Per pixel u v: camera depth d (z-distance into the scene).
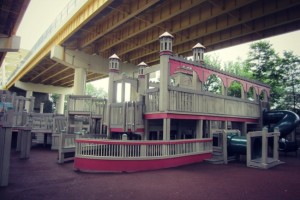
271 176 10.59
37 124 22.16
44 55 36.72
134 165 11.48
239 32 26.95
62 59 33.12
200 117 16.17
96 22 28.47
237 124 21.61
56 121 21.20
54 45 32.94
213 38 29.47
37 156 16.45
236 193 7.79
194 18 25.03
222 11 22.12
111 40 32.69
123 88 18.34
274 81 32.84
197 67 16.56
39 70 48.66
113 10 25.11
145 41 31.16
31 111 25.55
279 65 33.50
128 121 15.39
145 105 15.82
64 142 14.04
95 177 10.08
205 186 8.64
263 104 24.22
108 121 16.62
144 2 22.22
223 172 11.41
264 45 34.59
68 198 7.14
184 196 7.40
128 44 34.03
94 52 36.44
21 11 15.44
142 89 19.81
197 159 14.41
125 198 7.16
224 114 18.30
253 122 22.33
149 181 9.36
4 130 8.85
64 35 30.14
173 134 18.88
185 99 15.34
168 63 14.49
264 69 33.97
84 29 30.27
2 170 8.67
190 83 19.38
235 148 14.91
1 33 18.34
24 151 15.48
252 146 14.34
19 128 15.74
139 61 41.00
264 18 24.67
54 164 13.33
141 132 15.37
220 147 15.62
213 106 17.41
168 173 11.00
